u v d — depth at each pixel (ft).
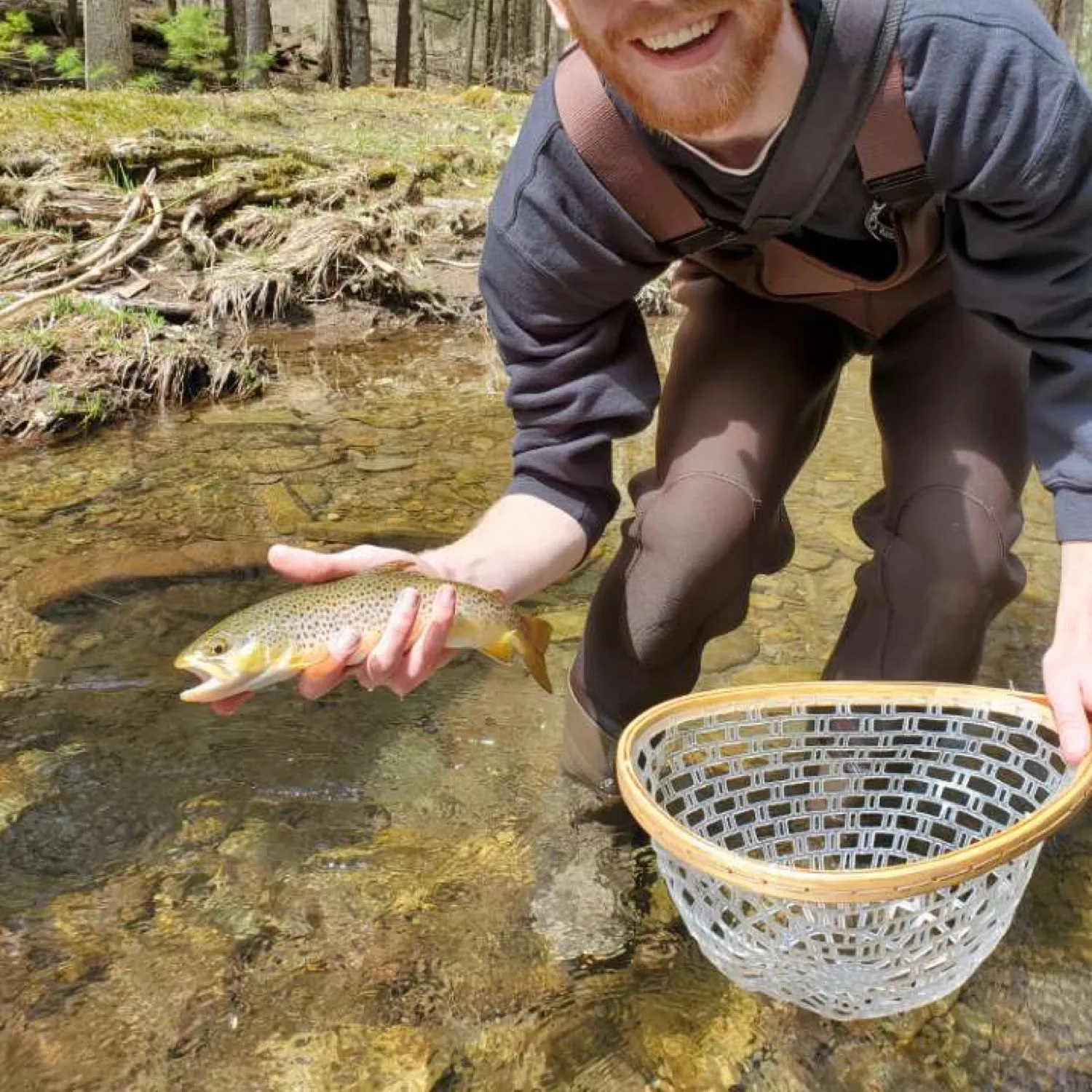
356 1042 2.98
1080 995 3.13
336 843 3.74
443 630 2.84
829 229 3.25
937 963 2.67
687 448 3.55
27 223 11.77
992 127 2.70
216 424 8.09
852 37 2.65
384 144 18.28
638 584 3.50
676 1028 3.03
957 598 3.28
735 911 2.71
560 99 3.09
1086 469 2.96
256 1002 3.10
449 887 3.54
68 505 6.50
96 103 17.30
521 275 3.33
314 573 3.19
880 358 3.81
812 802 3.65
